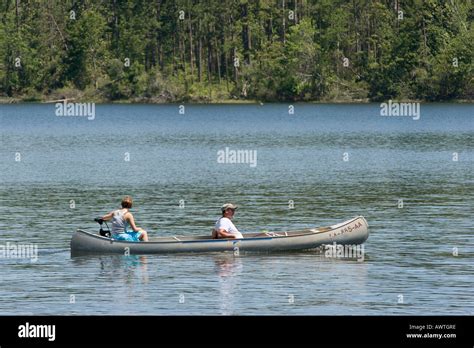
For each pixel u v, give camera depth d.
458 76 192.50
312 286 29.36
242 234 35.78
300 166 70.56
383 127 126.75
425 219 42.56
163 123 140.38
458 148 87.88
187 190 54.91
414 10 197.75
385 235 38.19
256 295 28.33
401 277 30.42
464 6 198.38
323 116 156.50
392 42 198.38
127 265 32.47
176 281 30.08
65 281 30.14
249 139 104.12
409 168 68.38
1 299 27.95
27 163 73.81
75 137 109.00
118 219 34.56
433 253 34.31
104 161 75.81
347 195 51.91
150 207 47.25
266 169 68.31
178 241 34.00
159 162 74.81
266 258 33.56
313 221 42.47
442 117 148.00
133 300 27.83
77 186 57.34
